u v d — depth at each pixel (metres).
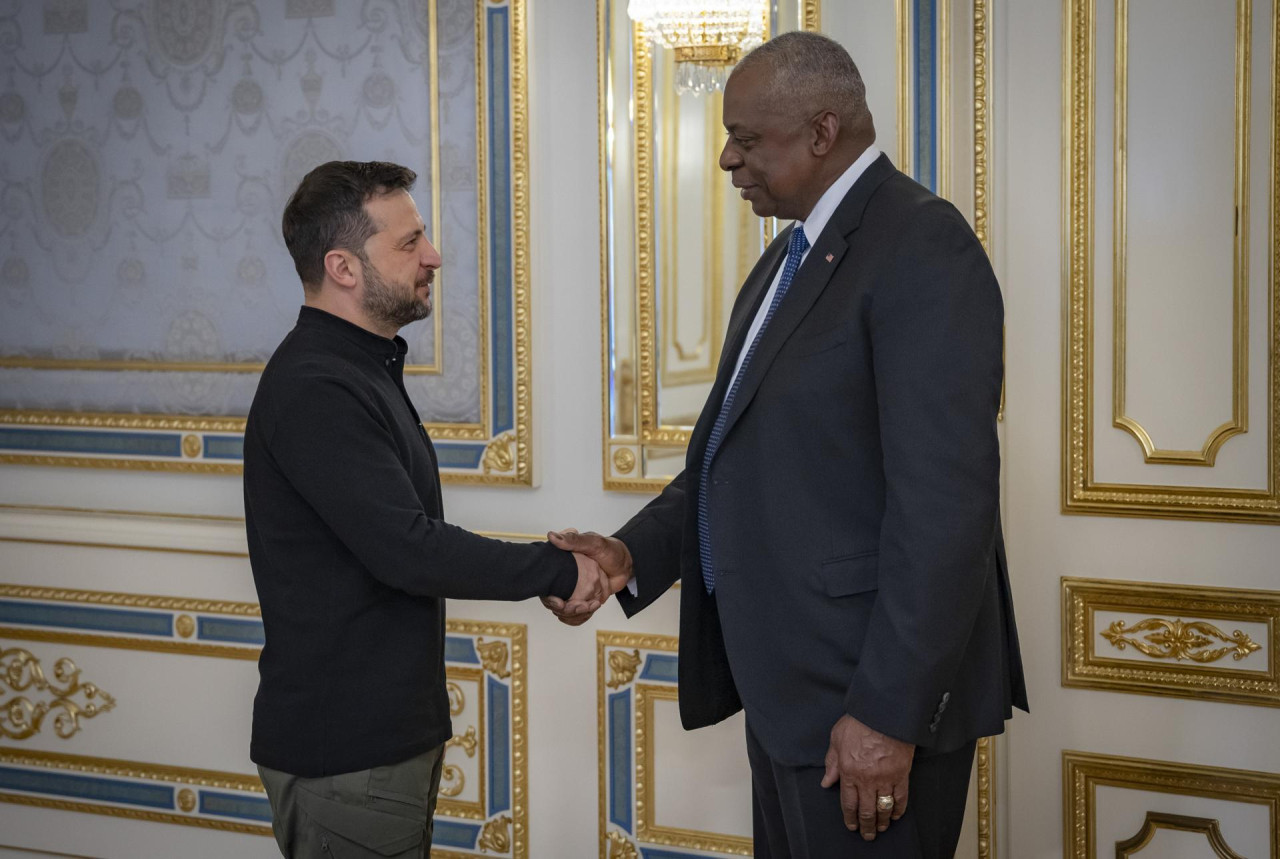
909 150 2.57
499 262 2.87
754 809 2.29
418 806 2.06
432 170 2.93
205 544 3.12
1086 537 2.64
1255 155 2.47
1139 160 2.54
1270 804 2.54
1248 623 2.54
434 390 2.99
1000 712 1.92
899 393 1.75
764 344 1.91
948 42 2.53
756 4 2.65
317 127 3.00
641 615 2.86
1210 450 2.53
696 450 2.08
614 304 2.80
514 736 2.97
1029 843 2.72
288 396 1.94
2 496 3.35
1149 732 2.62
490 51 2.83
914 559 1.71
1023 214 2.63
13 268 3.27
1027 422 2.66
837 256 1.88
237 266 3.09
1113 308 2.58
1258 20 2.46
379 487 1.92
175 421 3.13
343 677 1.99
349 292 2.04
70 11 3.16
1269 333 2.48
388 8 2.93
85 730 3.30
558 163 2.88
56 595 3.29
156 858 3.27
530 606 2.95
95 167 3.17
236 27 3.04
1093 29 2.55
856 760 1.77
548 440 2.93
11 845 3.40
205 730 3.19
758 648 1.92
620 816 2.90
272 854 3.17
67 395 3.25
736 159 1.96
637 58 2.74
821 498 1.86
